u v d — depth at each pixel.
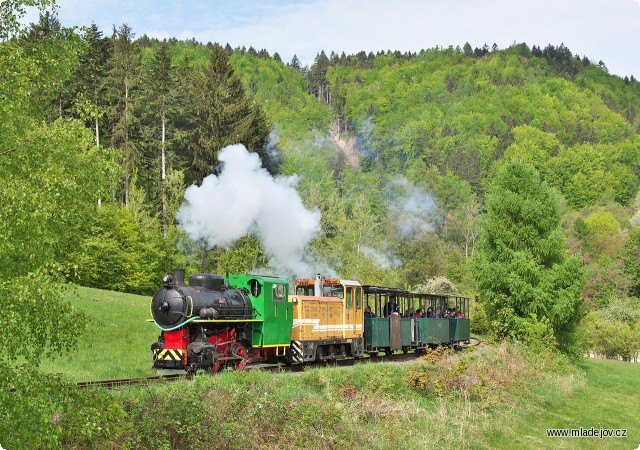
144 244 51.06
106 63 65.06
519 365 27.12
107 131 63.81
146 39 160.12
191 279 21.45
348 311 27.69
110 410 10.60
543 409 23.33
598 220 115.19
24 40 12.48
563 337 37.16
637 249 92.38
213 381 15.86
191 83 71.75
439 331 35.53
